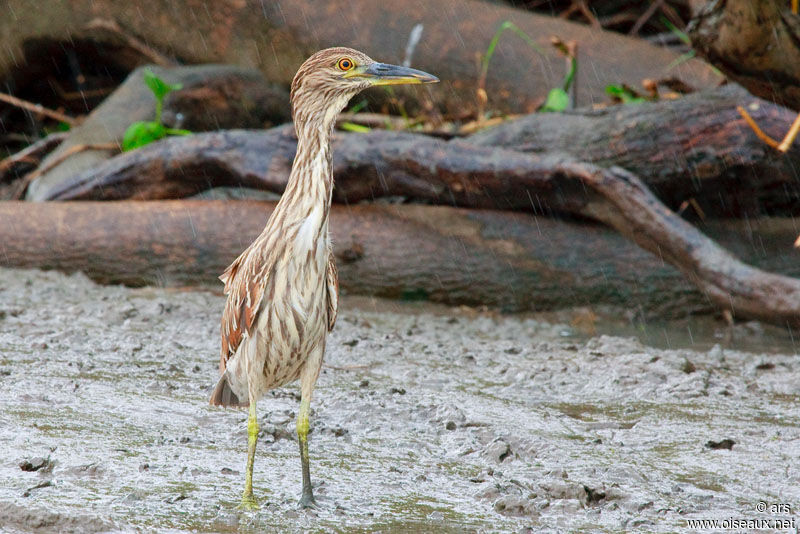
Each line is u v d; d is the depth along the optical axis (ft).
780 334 43.96
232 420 26.53
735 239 46.98
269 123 63.00
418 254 46.75
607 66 60.75
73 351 33.24
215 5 63.72
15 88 70.64
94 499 19.63
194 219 47.75
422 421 27.32
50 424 24.70
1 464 21.38
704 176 45.11
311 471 22.81
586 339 41.86
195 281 47.83
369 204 49.39
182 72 61.62
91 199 50.29
